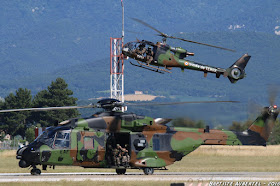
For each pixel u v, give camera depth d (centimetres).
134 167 10112
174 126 10600
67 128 9681
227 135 10831
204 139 10619
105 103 9725
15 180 8688
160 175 10069
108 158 9888
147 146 10144
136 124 10025
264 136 11094
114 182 8569
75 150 9606
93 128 9844
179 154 10406
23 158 9431
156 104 9088
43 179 8844
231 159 17012
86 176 9606
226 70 11844
